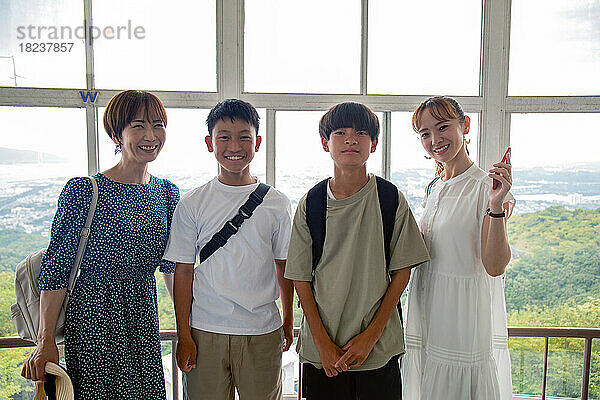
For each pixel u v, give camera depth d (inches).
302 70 74.8
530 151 75.5
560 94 74.9
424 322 60.4
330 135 54.9
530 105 74.1
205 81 73.9
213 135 58.7
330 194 55.8
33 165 71.3
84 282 55.0
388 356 54.7
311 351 55.4
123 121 56.2
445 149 57.1
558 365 77.9
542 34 74.3
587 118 74.7
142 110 56.4
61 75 71.2
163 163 73.7
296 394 78.8
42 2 69.9
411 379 62.1
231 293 57.4
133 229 56.4
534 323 77.5
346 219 54.5
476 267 56.4
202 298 58.7
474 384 56.0
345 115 53.8
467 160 59.6
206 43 73.4
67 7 70.5
